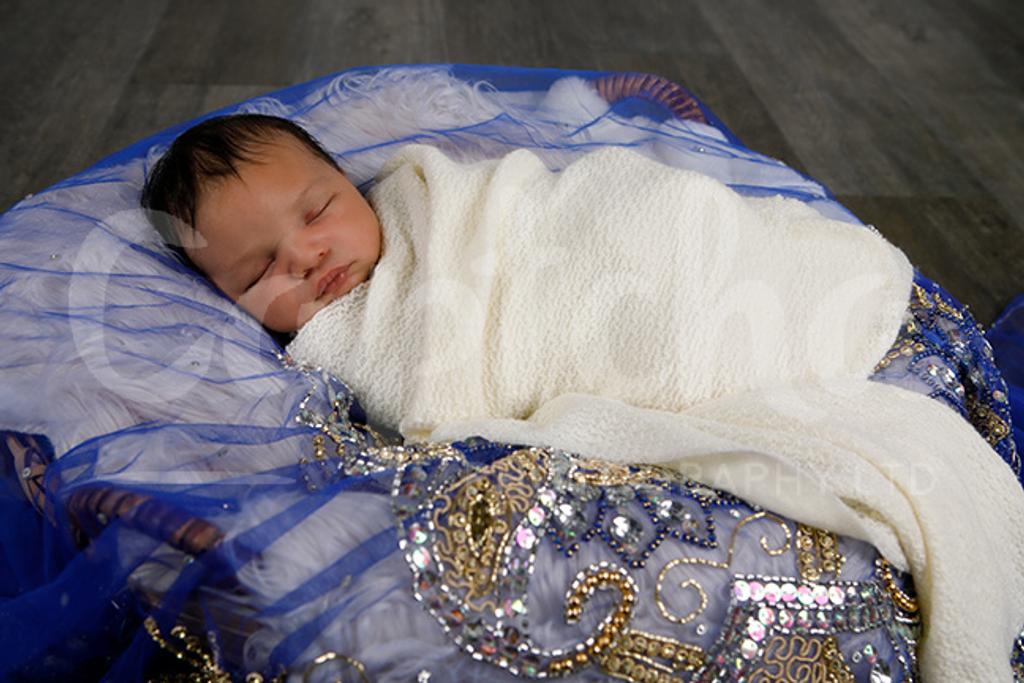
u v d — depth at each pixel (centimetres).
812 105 229
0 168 196
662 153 137
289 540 72
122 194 113
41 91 219
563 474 78
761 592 75
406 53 240
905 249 187
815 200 133
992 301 175
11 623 80
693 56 246
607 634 73
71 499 75
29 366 87
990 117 227
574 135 138
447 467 78
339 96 137
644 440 84
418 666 72
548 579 73
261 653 72
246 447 84
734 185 133
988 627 78
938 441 85
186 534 70
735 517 78
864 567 78
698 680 75
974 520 79
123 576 72
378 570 72
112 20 248
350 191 107
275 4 259
